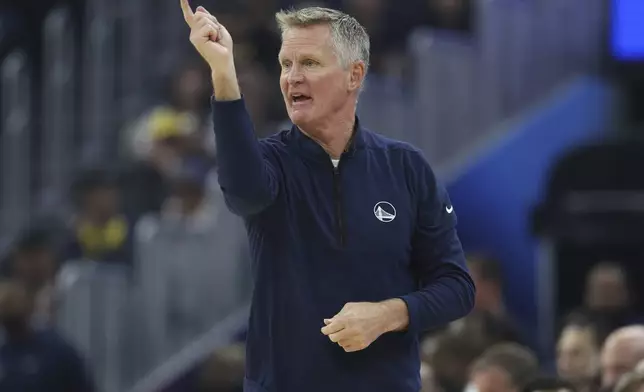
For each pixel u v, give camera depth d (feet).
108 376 106.22
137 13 136.05
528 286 105.81
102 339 106.73
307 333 42.09
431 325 42.93
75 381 98.84
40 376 97.50
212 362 86.63
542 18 110.93
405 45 120.98
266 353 42.55
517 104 109.50
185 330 105.29
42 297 109.19
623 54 109.91
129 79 133.80
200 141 121.49
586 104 110.63
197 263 105.60
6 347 98.07
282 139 43.75
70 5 149.38
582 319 91.40
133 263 115.14
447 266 44.21
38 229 118.52
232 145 40.16
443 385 84.33
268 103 115.03
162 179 119.34
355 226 42.75
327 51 42.63
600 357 80.33
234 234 105.19
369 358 42.37
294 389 41.98
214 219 105.60
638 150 99.19
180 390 102.83
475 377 72.69
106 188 118.32
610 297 91.25
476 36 111.75
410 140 105.60
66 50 135.95
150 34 135.95
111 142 130.82
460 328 86.53
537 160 108.68
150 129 121.70
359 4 120.98
